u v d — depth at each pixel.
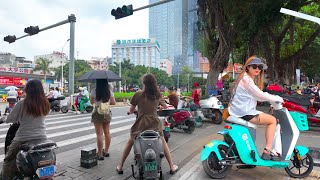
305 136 8.55
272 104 5.02
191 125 9.07
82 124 11.57
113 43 114.56
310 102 8.77
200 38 21.55
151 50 108.56
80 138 8.47
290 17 22.95
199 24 20.62
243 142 4.71
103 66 90.50
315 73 41.81
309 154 5.07
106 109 5.81
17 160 3.75
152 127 4.71
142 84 4.90
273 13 15.09
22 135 3.77
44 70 72.88
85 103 16.77
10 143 4.15
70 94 18.30
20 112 3.77
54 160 3.73
